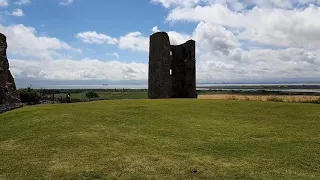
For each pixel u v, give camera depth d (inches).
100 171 428.5
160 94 1688.0
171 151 519.2
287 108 927.7
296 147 535.2
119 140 584.4
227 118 799.7
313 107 939.3
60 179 403.9
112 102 1138.7
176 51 1830.7
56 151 521.0
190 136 616.7
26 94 1750.7
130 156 492.1
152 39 1759.4
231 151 518.0
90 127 687.7
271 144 556.4
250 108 940.6
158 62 1701.5
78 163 460.8
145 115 832.3
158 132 649.0
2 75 1542.8
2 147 568.7
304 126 701.9
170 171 428.1
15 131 694.5
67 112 871.1
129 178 405.1
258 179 398.9
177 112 879.7
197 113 866.8
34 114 866.1
